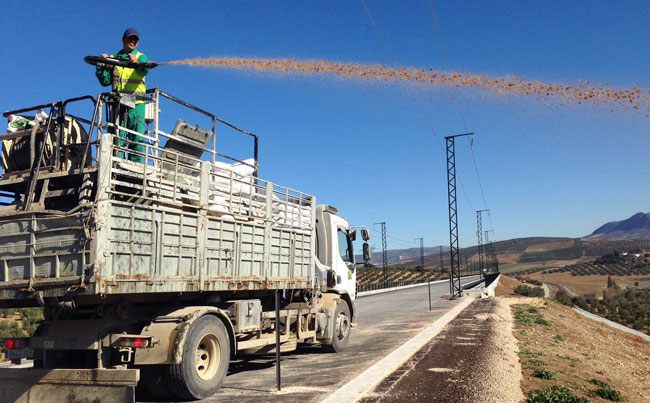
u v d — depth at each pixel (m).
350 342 14.35
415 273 105.25
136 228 6.73
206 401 7.44
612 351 22.02
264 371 10.02
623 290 155.00
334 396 7.17
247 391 8.04
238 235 8.84
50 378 6.89
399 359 10.15
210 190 8.28
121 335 6.92
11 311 28.39
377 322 20.00
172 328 7.31
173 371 7.21
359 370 9.66
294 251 10.78
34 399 6.95
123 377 6.61
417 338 13.51
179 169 7.65
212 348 7.93
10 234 6.77
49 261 6.47
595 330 32.19
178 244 7.44
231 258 8.62
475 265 194.62
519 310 25.03
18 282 6.58
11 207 6.95
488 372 8.75
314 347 13.59
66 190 6.79
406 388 7.58
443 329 15.74
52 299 6.52
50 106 7.30
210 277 8.06
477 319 18.92
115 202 6.44
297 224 11.08
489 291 48.91
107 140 6.46
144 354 7.20
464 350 11.17
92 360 7.13
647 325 57.31
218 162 9.66
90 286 6.12
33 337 7.29
